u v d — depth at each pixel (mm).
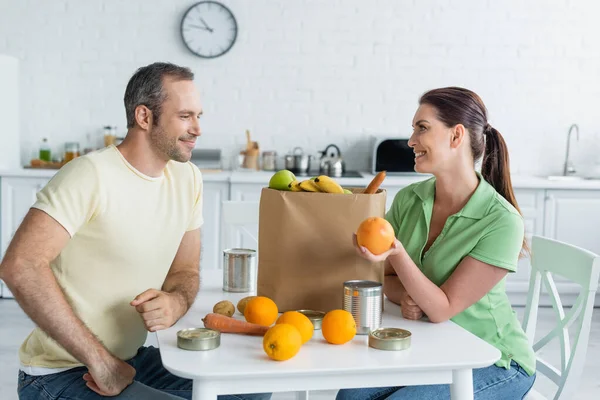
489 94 5234
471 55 5195
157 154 1831
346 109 5219
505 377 1922
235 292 2066
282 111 5215
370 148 5246
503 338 1965
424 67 5195
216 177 4664
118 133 5207
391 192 4730
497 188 2074
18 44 5113
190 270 2029
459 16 5164
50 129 5188
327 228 1727
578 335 2051
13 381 3338
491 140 2064
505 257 1877
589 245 4762
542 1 5164
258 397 1925
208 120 5199
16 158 4895
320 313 1727
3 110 4738
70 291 1806
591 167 5234
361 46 5176
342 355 1525
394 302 2008
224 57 5156
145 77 1788
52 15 5094
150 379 1962
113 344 1856
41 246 1665
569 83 5234
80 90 5164
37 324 1667
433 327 1766
